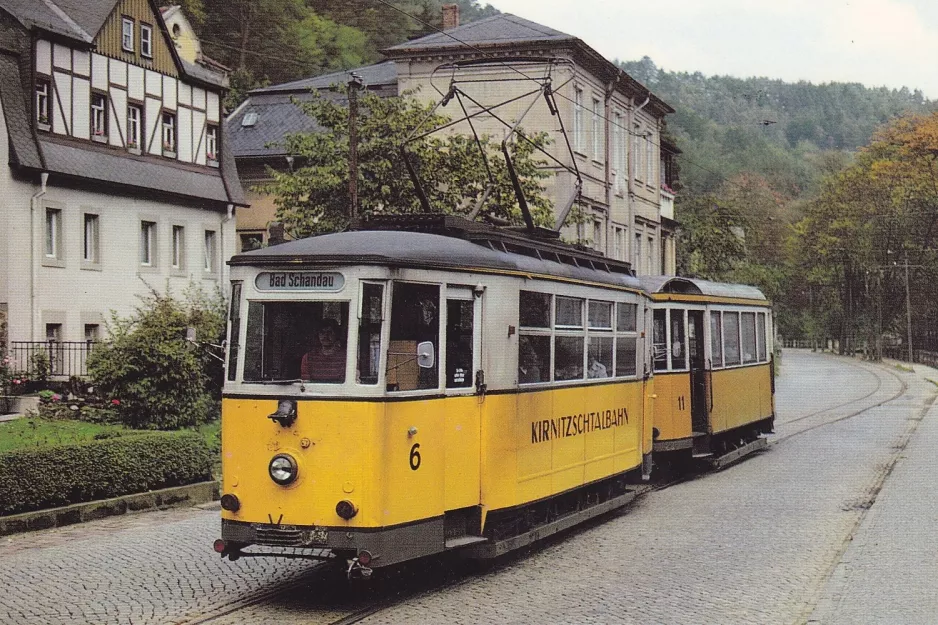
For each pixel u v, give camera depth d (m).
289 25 64.81
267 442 10.39
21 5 30.59
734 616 10.05
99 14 32.53
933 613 10.02
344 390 10.23
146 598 10.72
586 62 40.53
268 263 10.61
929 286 90.31
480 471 11.70
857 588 11.12
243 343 10.60
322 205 30.38
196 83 36.94
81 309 31.36
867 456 23.94
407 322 10.63
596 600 10.72
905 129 83.94
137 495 16.47
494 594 10.99
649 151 51.12
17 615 10.05
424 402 10.76
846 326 101.38
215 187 37.72
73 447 15.55
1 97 28.78
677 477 21.06
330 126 30.77
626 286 16.39
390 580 11.70
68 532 14.71
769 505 17.17
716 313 22.41
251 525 10.42
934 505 16.78
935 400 44.19
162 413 21.70
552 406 13.46
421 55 39.75
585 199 40.66
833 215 91.38
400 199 29.61
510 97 39.06
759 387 25.59
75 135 31.47
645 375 17.50
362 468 10.13
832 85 191.12
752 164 137.50
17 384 25.70
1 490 14.36
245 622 9.73
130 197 33.53
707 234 70.75
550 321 13.44
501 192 29.22
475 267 11.59
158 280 34.75
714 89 173.25
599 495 15.68
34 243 29.61
